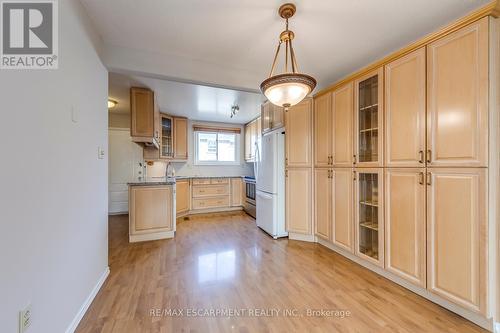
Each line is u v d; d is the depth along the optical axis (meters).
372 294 1.83
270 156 3.35
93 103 1.82
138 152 5.01
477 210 1.41
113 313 1.59
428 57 1.66
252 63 2.48
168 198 3.34
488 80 1.35
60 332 1.26
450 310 1.61
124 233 3.57
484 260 1.38
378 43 2.10
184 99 3.75
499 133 1.38
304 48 2.19
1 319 0.84
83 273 1.59
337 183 2.61
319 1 1.54
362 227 2.36
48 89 1.18
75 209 1.47
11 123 0.92
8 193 0.89
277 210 3.28
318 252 2.74
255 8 1.60
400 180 1.89
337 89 2.57
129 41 2.05
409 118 1.80
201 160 5.48
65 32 1.35
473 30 1.41
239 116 4.99
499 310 1.38
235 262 2.46
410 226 1.81
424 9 1.63
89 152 1.73
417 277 1.76
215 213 5.07
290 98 1.64
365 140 2.33
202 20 1.75
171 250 2.83
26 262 0.99
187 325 1.47
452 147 1.52
